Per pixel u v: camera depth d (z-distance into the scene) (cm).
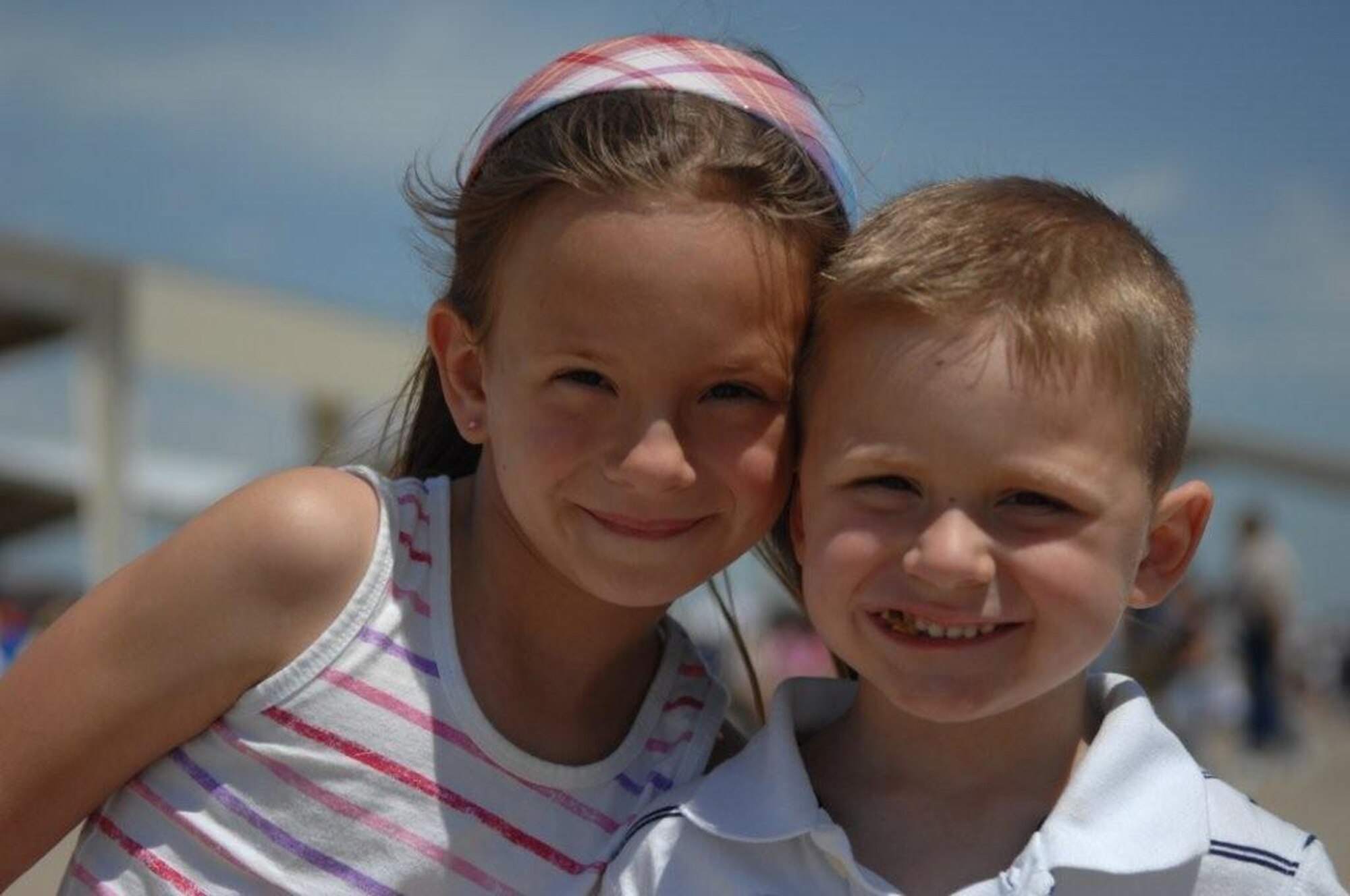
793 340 181
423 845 182
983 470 165
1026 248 172
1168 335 178
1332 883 172
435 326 199
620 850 185
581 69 189
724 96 186
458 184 209
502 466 185
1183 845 168
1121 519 171
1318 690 1733
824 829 173
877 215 187
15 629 763
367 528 188
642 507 176
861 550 171
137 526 738
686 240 171
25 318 727
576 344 174
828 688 201
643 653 204
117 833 186
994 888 166
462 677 187
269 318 791
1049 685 170
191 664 181
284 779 182
